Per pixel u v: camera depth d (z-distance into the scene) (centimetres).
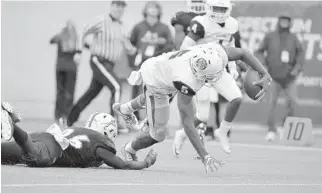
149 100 2130
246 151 3231
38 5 5175
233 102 2509
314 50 4650
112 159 2098
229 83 2509
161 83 2050
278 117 4694
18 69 5216
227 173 2227
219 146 3450
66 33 4500
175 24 2664
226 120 2545
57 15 5156
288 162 2731
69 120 3934
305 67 4650
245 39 4716
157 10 4147
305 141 3709
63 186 1731
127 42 3906
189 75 1975
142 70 2100
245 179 2056
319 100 4634
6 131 1895
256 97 2136
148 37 4125
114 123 2142
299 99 4641
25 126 4234
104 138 2109
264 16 4703
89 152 2081
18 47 5216
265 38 4150
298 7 4678
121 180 1891
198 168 2362
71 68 4506
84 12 5109
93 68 3844
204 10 2630
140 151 2973
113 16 3856
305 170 2425
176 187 1808
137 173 2062
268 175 2205
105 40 3822
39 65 5209
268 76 2097
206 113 2645
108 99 5006
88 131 2106
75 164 2095
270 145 3644
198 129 2650
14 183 1747
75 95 5056
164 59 2038
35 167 2048
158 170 2214
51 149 2045
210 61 1950
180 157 2780
